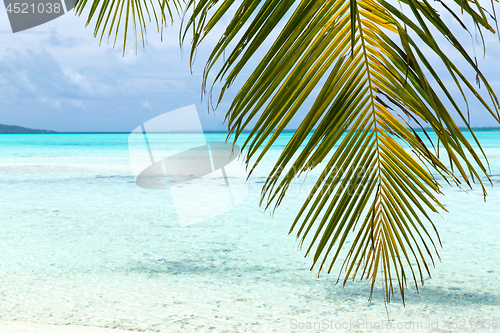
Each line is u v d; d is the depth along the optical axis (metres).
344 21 1.02
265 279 3.75
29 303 3.13
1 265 4.24
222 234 5.73
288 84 0.99
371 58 1.05
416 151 1.11
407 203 1.21
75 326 2.52
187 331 2.62
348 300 3.18
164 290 3.45
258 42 0.93
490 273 3.77
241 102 0.97
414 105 1.03
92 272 3.99
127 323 2.74
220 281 3.69
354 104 1.07
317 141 1.05
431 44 0.87
